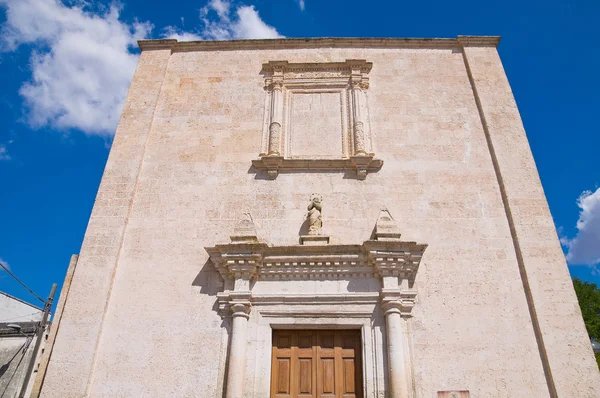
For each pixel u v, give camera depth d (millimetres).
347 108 15172
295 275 12055
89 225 13047
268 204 13469
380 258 11680
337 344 11602
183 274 12414
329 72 15875
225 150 14445
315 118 15016
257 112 15164
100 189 13656
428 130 14734
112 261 12469
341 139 14633
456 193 13555
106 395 10969
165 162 14266
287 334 11766
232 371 10828
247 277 11898
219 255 12133
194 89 15750
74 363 11195
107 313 11930
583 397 10555
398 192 13594
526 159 13961
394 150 14328
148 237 12992
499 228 12945
